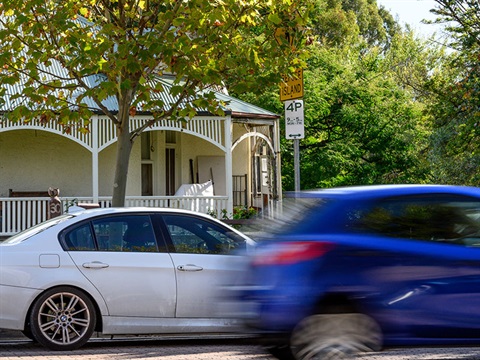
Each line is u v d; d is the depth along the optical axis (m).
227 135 22.03
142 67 13.30
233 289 7.30
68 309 9.15
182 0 13.59
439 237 7.26
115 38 13.80
